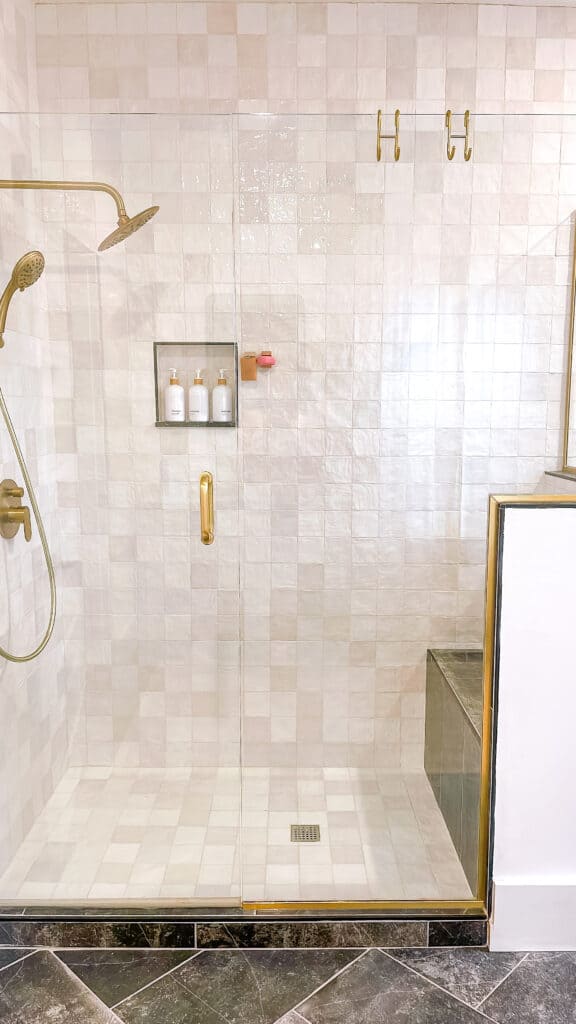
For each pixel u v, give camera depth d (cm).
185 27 235
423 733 213
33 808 194
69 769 202
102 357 195
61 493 199
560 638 171
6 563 189
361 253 203
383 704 212
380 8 235
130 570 202
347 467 210
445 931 178
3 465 186
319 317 206
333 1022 154
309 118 196
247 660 210
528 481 209
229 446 201
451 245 201
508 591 169
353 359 208
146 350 196
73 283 192
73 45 236
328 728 210
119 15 235
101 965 171
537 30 237
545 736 174
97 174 188
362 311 205
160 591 204
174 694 205
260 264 203
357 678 212
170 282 195
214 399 200
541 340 203
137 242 192
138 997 161
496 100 240
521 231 199
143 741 205
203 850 193
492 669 172
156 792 204
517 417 207
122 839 195
